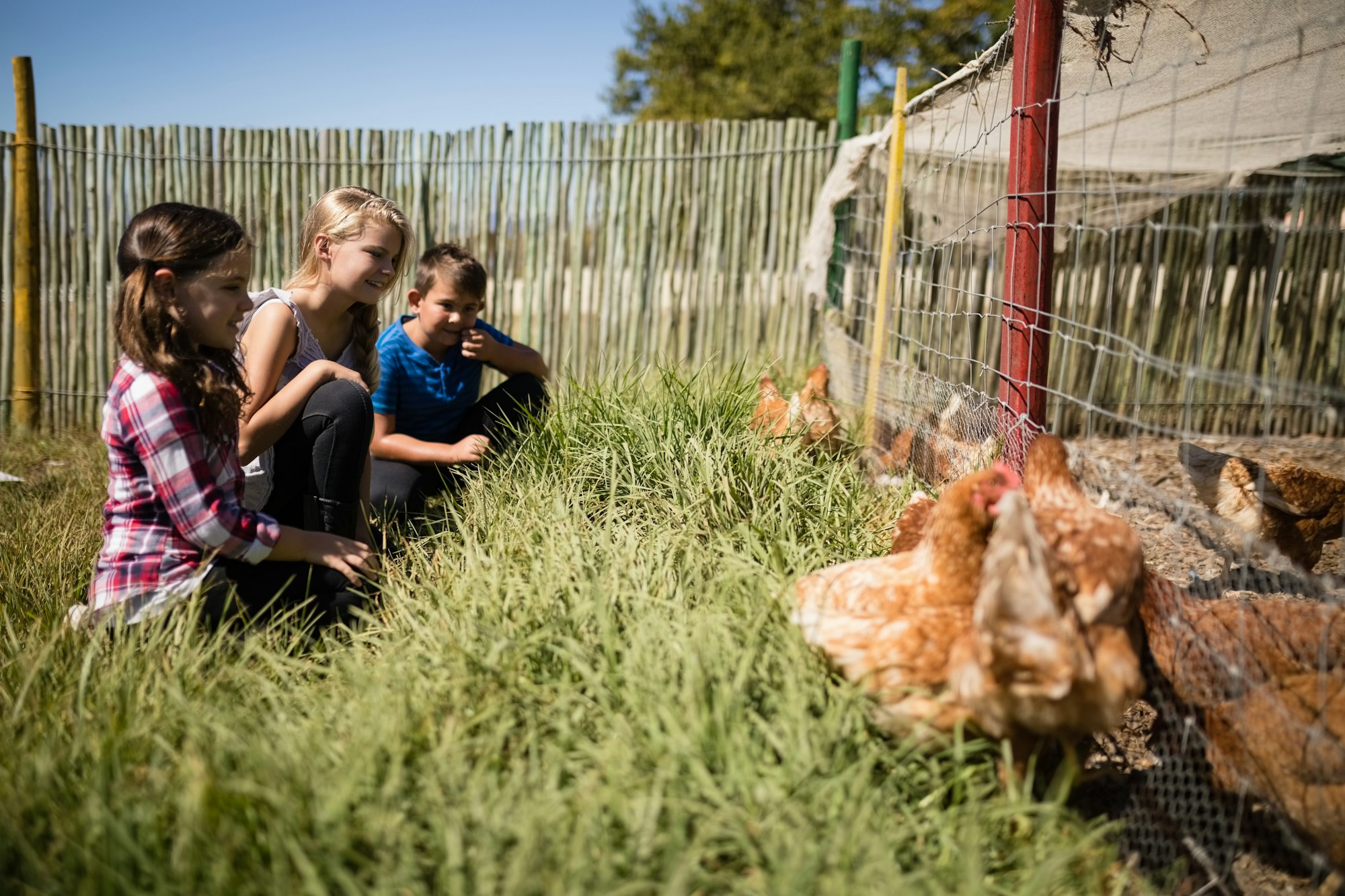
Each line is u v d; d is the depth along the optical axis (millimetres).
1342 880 2135
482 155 7914
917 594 2361
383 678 2471
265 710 2467
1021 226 3402
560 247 7945
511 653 2529
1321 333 7496
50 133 7609
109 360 7875
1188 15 3516
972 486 2309
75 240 7746
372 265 3779
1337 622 2402
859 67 7332
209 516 2818
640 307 7961
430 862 1900
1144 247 7418
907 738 2285
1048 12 3312
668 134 7707
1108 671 2092
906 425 4898
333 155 7941
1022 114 3395
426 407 4621
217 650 2693
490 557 3191
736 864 1964
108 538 2963
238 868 1842
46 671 2639
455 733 2230
